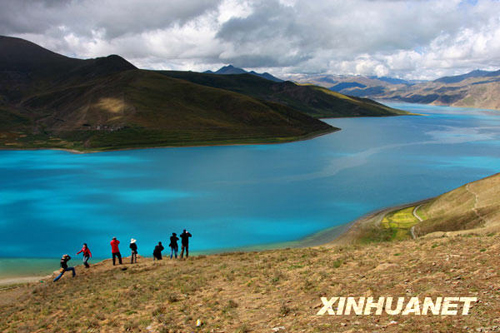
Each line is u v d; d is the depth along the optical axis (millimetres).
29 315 17547
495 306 9477
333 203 79125
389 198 82438
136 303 16391
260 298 14867
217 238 58375
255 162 135000
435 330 8859
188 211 74688
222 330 11875
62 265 26156
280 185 97438
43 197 85062
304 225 64500
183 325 12922
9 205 78250
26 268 45469
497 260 13188
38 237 59625
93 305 17375
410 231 54219
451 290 11266
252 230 62375
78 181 102562
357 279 14773
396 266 15578
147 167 125688
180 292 17656
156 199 84188
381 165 125812
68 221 68188
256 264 22453
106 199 84062
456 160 135125
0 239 58469
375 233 55656
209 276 20250
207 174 113438
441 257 15406
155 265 27281
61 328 14773
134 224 66625
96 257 51094
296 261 21578
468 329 8602
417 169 118188
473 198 58031
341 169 119250
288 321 11562
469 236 20641
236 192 90438
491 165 124875
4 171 115438
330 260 19688
